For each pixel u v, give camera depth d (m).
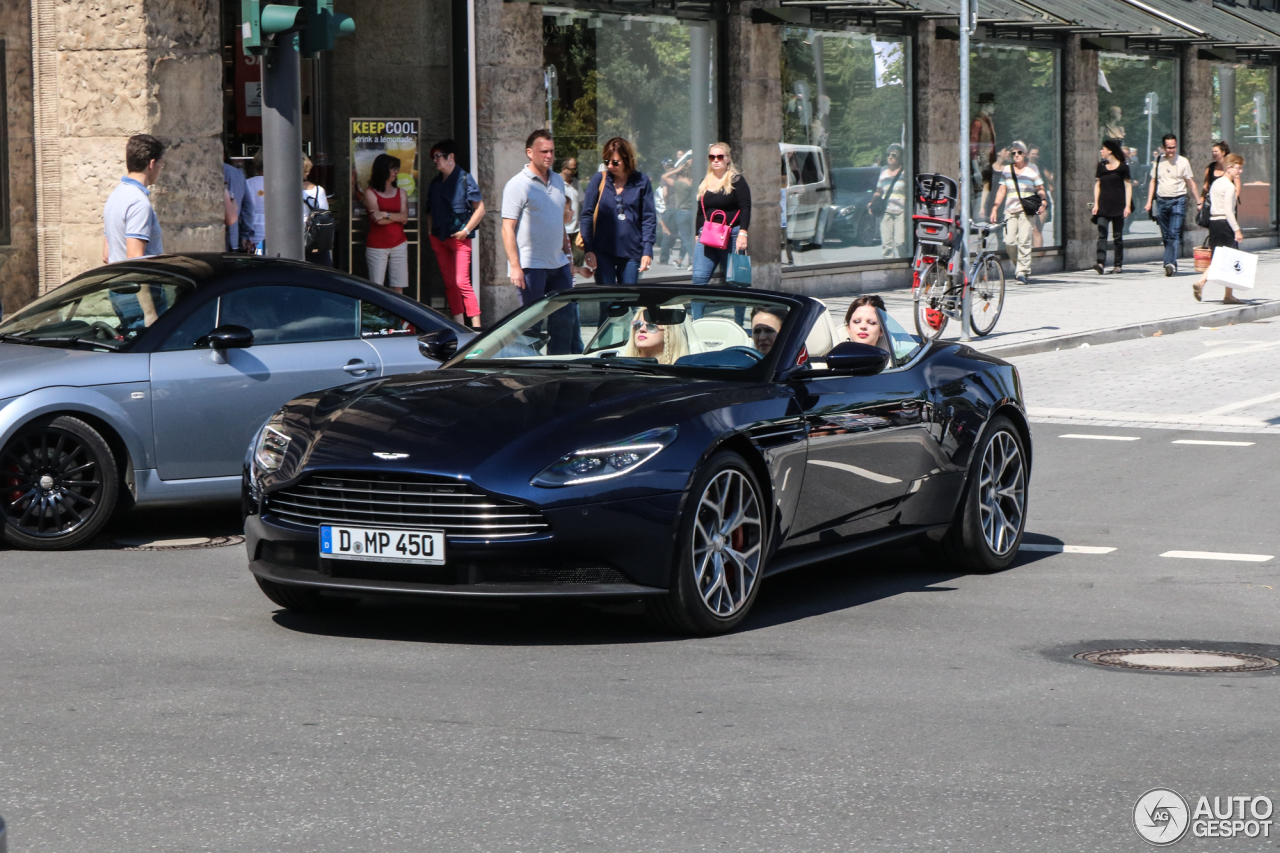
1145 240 46.06
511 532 9.35
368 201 25.52
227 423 13.21
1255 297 34.78
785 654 9.43
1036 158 41.41
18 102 21.91
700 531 9.78
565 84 28.55
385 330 14.07
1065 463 17.20
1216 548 12.96
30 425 12.54
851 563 12.57
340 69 27.23
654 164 30.50
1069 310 31.88
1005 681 8.83
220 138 22.56
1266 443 18.42
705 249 23.12
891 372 11.59
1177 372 24.50
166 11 21.83
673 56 30.75
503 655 9.35
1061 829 6.47
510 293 27.33
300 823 6.48
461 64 26.73
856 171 35.41
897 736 7.75
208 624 10.13
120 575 11.71
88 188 21.97
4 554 12.49
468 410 9.93
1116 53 44.38
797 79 33.69
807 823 6.52
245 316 13.51
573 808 6.68
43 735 7.67
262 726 7.84
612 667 9.08
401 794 6.85
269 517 9.98
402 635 9.86
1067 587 11.55
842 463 10.85
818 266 34.38
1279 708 8.30
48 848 6.20
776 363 10.84
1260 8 52.53
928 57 36.78
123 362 12.90
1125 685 8.75
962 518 11.97
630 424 9.70
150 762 7.27
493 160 26.97
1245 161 51.09
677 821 6.53
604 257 21.56
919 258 26.53
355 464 9.51
